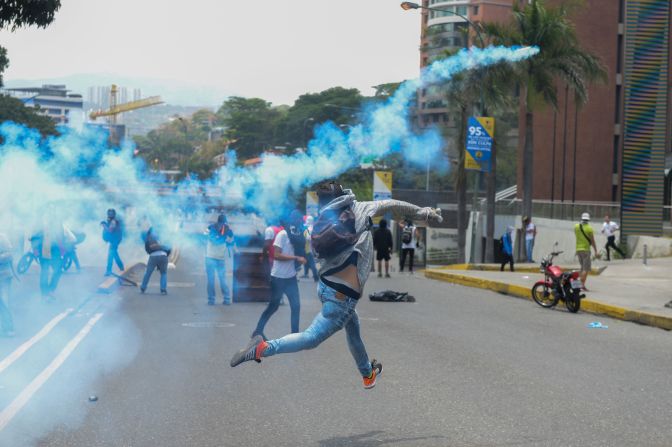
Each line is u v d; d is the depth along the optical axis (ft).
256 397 27.58
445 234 205.67
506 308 61.00
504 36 138.00
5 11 79.66
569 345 41.57
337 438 22.39
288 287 41.27
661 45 116.26
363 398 27.55
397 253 189.88
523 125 200.75
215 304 58.95
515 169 296.71
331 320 21.94
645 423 24.50
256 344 21.63
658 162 117.70
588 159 202.49
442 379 31.09
